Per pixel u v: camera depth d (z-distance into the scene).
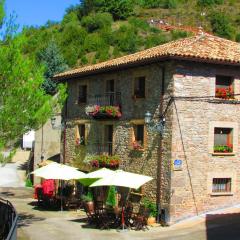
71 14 100.12
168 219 21.34
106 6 97.50
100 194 26.38
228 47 24.25
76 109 30.14
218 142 22.94
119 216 20.81
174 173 21.59
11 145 17.73
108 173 21.78
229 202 22.91
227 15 103.56
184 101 21.84
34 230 19.97
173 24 94.81
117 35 83.38
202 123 22.23
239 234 18.42
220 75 22.70
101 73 27.12
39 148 36.84
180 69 21.75
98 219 20.91
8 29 17.92
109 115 25.50
